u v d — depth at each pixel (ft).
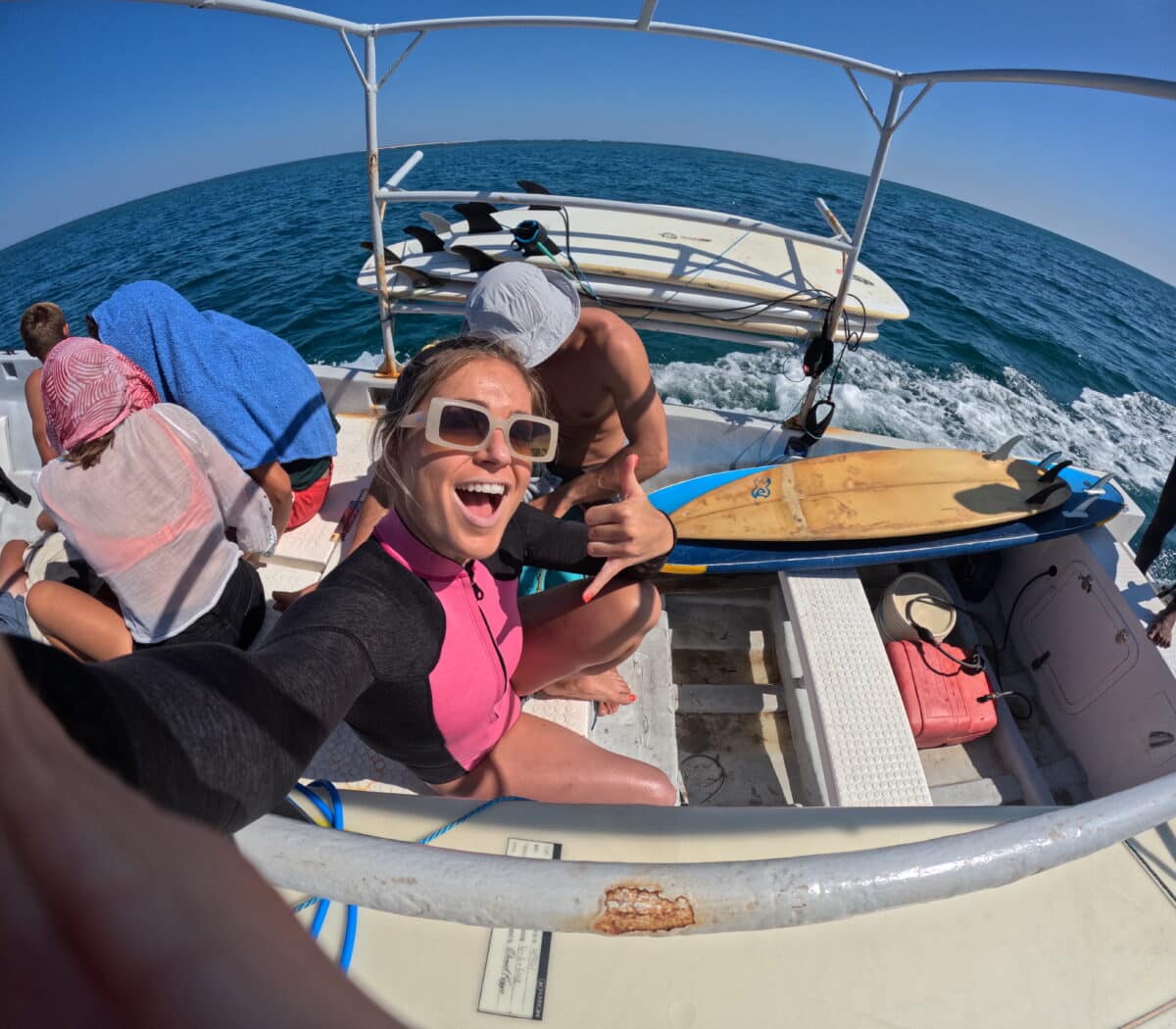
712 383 29.19
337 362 32.14
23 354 12.70
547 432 4.46
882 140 10.05
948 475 11.87
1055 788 10.30
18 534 12.08
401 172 11.89
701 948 3.58
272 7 8.29
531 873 2.55
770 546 11.15
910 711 9.77
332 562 9.55
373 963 3.55
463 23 9.46
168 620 7.04
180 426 6.97
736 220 10.72
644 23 9.29
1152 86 5.94
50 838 0.81
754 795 9.36
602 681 7.70
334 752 6.66
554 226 13.65
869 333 12.01
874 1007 3.47
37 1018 0.70
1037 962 3.60
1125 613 9.88
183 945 0.80
